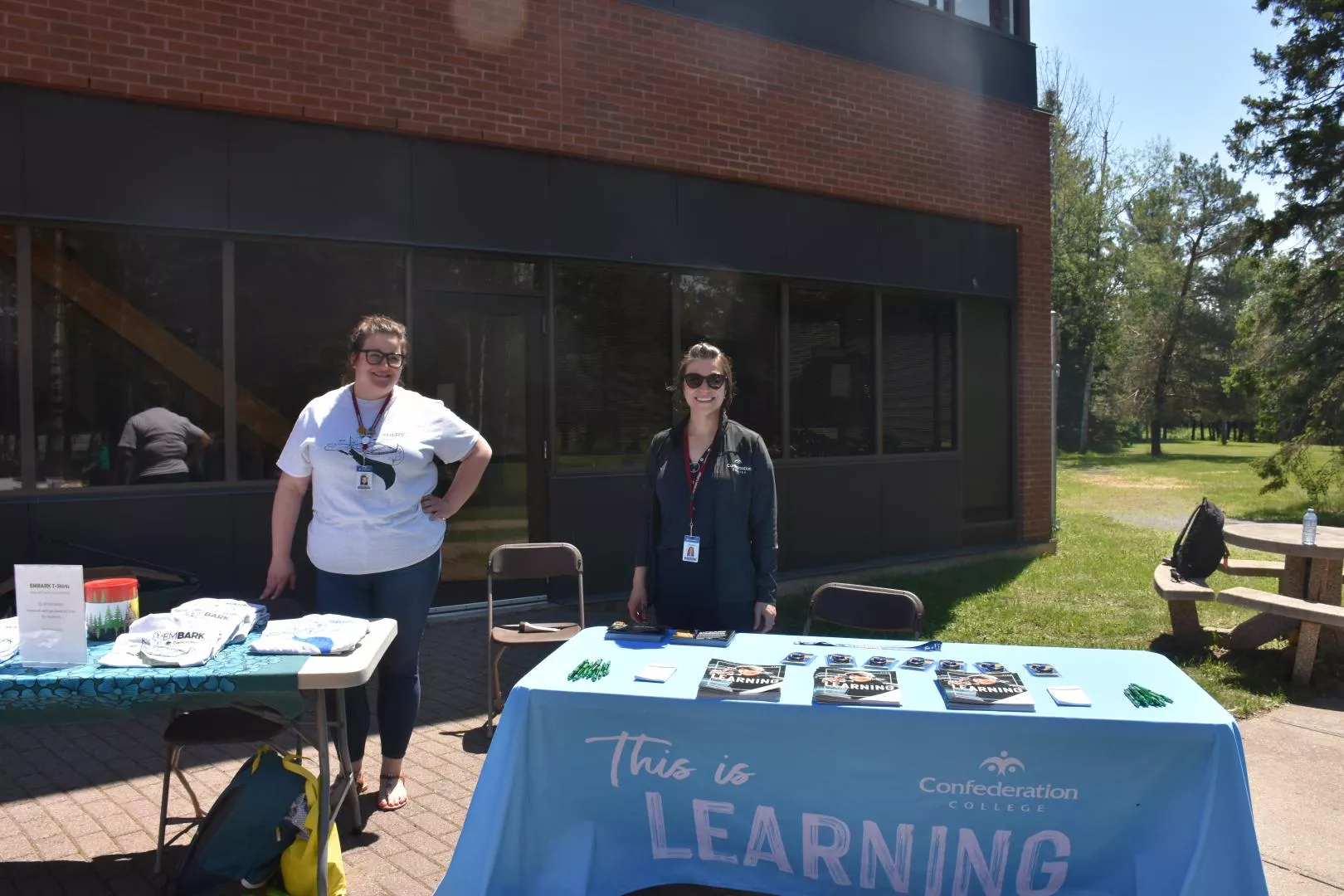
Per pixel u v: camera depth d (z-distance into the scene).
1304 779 4.33
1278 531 6.71
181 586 5.34
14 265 5.46
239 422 6.08
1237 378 16.97
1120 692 2.89
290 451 3.68
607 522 7.46
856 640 3.53
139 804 3.90
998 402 10.27
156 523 5.79
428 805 3.90
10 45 5.31
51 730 4.73
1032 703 2.75
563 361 7.30
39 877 3.30
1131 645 6.55
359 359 3.58
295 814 3.02
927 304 9.58
